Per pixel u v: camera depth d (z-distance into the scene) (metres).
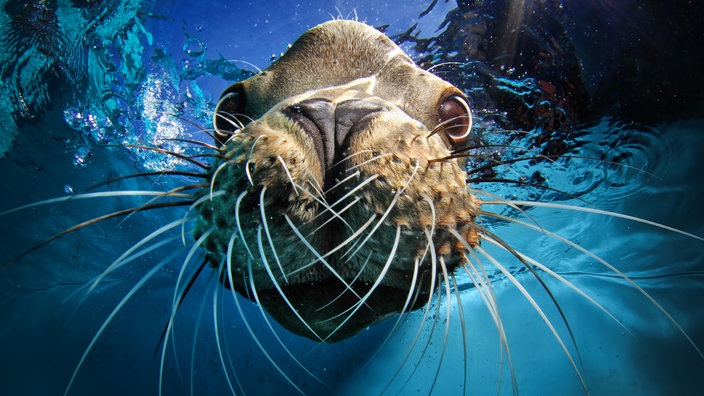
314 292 0.22
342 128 0.20
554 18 0.43
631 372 0.76
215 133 0.32
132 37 0.57
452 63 0.43
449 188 0.21
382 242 0.20
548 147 0.48
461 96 0.30
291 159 0.19
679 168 0.62
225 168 0.20
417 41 0.45
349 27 0.30
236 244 0.20
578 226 0.75
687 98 0.49
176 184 0.72
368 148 0.19
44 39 0.56
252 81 0.31
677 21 0.45
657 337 0.78
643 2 0.45
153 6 0.56
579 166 0.54
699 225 0.73
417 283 0.22
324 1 0.50
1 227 0.76
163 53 0.58
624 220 0.76
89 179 0.71
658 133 0.52
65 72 0.59
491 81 0.42
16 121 0.61
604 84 0.45
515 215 0.67
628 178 0.61
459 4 0.44
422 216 0.20
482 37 0.43
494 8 0.43
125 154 0.66
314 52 0.30
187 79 0.58
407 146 0.20
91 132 0.64
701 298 0.77
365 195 0.19
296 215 0.19
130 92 0.60
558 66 0.43
